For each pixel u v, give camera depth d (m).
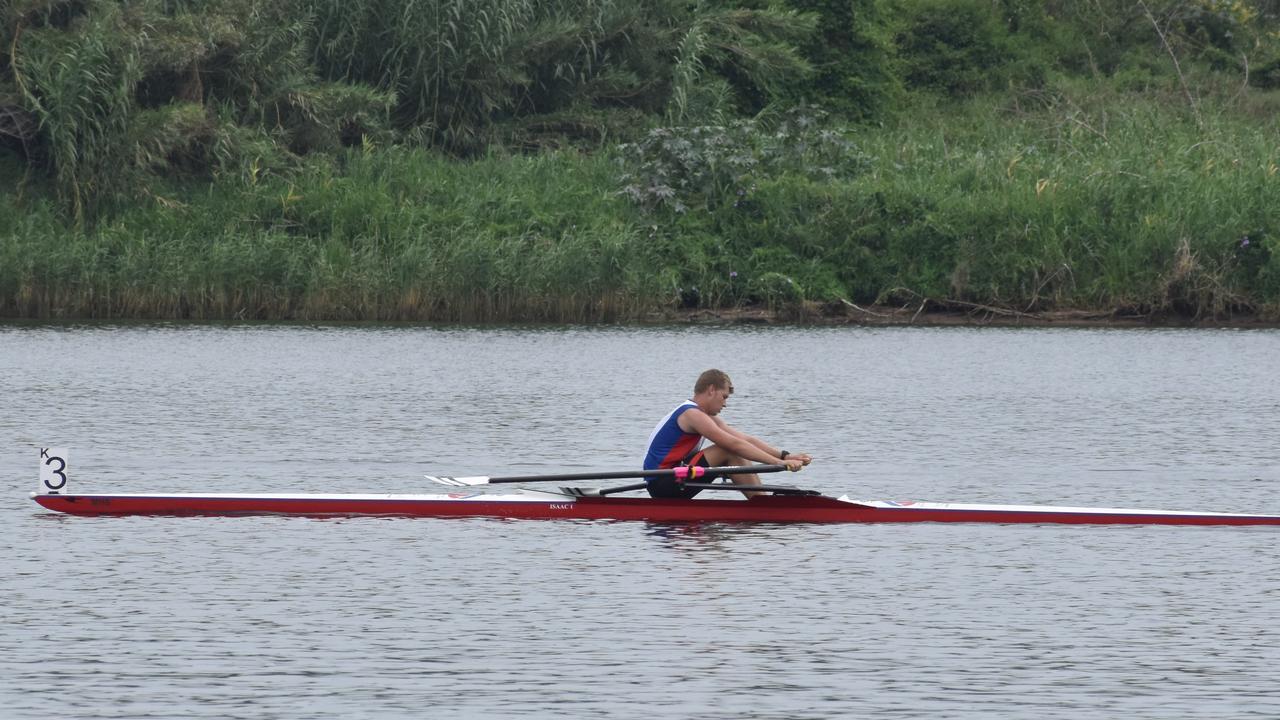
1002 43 194.12
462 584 41.09
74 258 136.38
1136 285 140.12
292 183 148.62
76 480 58.22
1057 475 60.59
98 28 143.75
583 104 170.50
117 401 83.19
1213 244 139.25
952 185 152.00
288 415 78.44
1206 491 56.94
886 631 36.41
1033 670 33.19
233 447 67.25
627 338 124.00
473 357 109.12
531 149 164.75
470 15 159.25
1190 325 137.25
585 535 48.28
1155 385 94.44
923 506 51.06
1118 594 40.28
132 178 144.25
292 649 34.50
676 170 150.12
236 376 96.25
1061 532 49.16
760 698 31.11
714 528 49.69
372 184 149.75
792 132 157.25
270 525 49.59
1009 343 121.31
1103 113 168.50
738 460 52.09
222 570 42.62
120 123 143.75
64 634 35.56
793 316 142.62
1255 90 189.00
